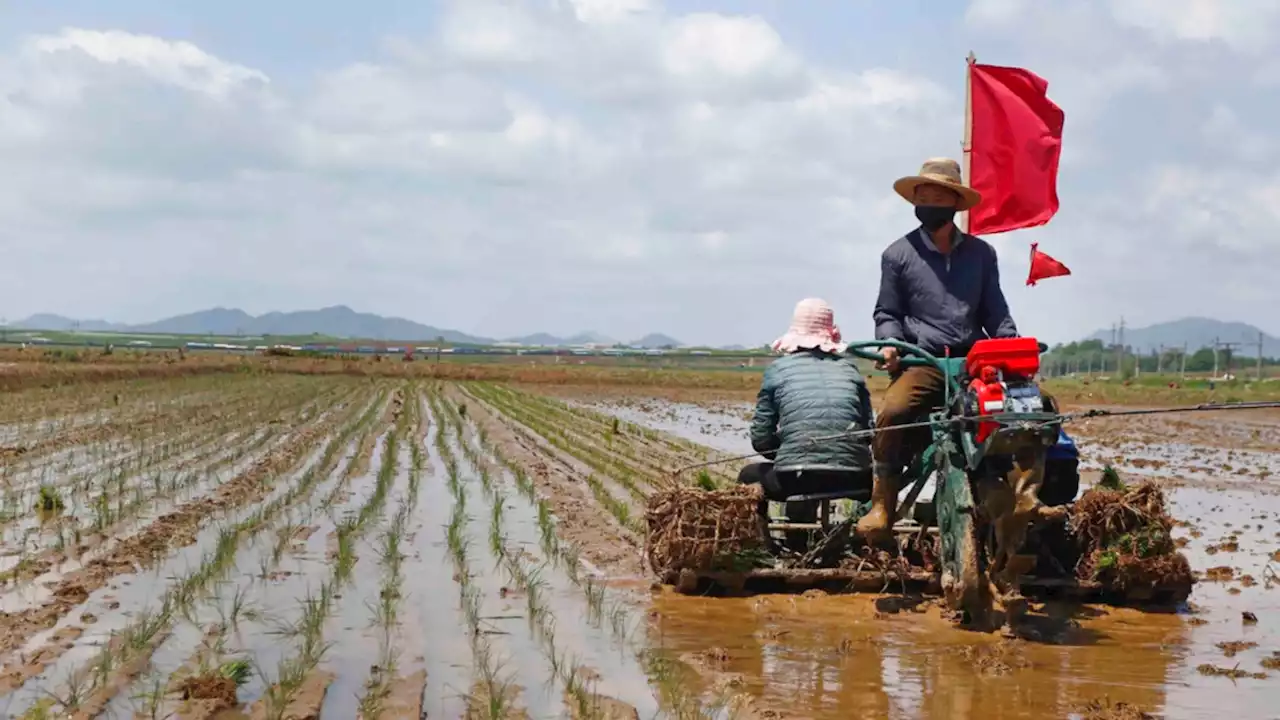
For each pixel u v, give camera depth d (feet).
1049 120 30.91
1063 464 28.45
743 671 21.79
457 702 19.61
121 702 19.12
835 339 30.76
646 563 32.07
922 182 26.86
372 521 37.88
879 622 25.81
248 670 21.09
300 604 26.16
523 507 42.39
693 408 133.08
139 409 87.97
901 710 19.43
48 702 18.84
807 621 25.93
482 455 61.52
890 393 26.53
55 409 86.33
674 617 26.20
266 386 133.69
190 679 19.58
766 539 29.45
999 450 23.16
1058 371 405.80
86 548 32.53
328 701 19.51
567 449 65.31
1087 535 27.68
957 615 25.85
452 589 28.19
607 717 18.65
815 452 28.78
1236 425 112.88
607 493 44.60
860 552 29.48
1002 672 21.74
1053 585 27.53
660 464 59.98
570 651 22.93
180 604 25.66
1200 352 390.01
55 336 408.46
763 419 30.19
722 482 47.70
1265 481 56.85
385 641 23.24
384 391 128.88
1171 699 20.13
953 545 25.32
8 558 31.14
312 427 75.41
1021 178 31.01
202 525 36.73
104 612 25.09
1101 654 23.15
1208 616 26.63
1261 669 22.08
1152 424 112.16
